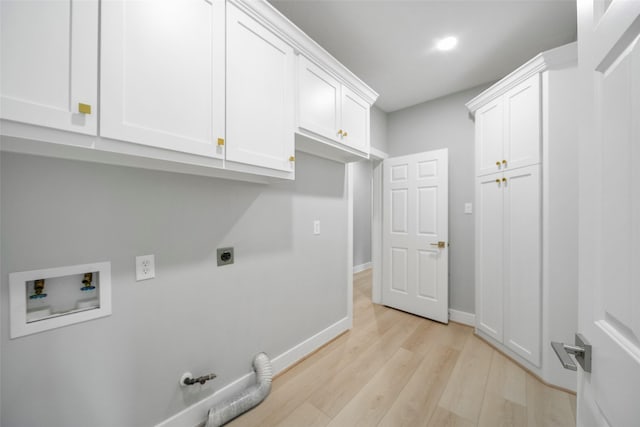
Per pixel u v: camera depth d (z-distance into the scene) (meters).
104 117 0.78
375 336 2.34
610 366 0.49
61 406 0.96
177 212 1.27
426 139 2.87
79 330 1.00
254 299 1.63
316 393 1.58
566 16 1.66
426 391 1.59
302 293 1.98
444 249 2.62
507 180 1.97
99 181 1.04
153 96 0.88
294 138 1.53
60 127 0.71
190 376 1.30
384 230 3.11
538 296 1.73
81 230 1.00
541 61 1.67
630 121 0.43
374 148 2.93
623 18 0.45
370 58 2.12
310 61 1.51
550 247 1.67
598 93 0.54
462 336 2.33
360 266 5.06
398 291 2.99
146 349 1.17
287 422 1.36
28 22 0.67
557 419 1.37
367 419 1.38
